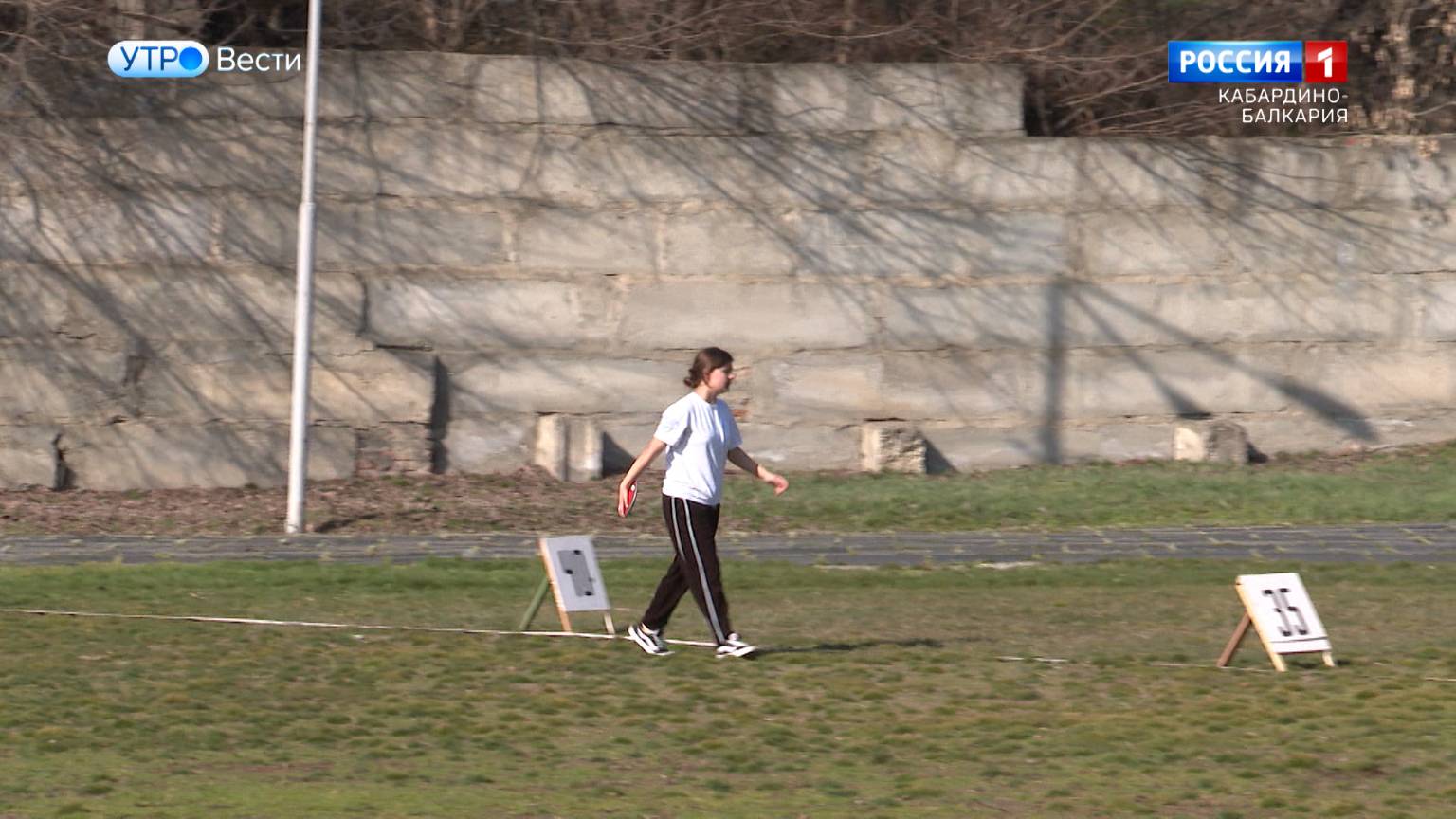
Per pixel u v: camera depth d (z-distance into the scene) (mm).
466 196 64812
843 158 66250
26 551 51656
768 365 66312
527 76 64875
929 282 66812
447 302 64812
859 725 29703
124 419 63156
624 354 65688
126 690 32094
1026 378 67312
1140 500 59500
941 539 53469
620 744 28422
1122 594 43281
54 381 62875
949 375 67000
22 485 62562
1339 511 57438
